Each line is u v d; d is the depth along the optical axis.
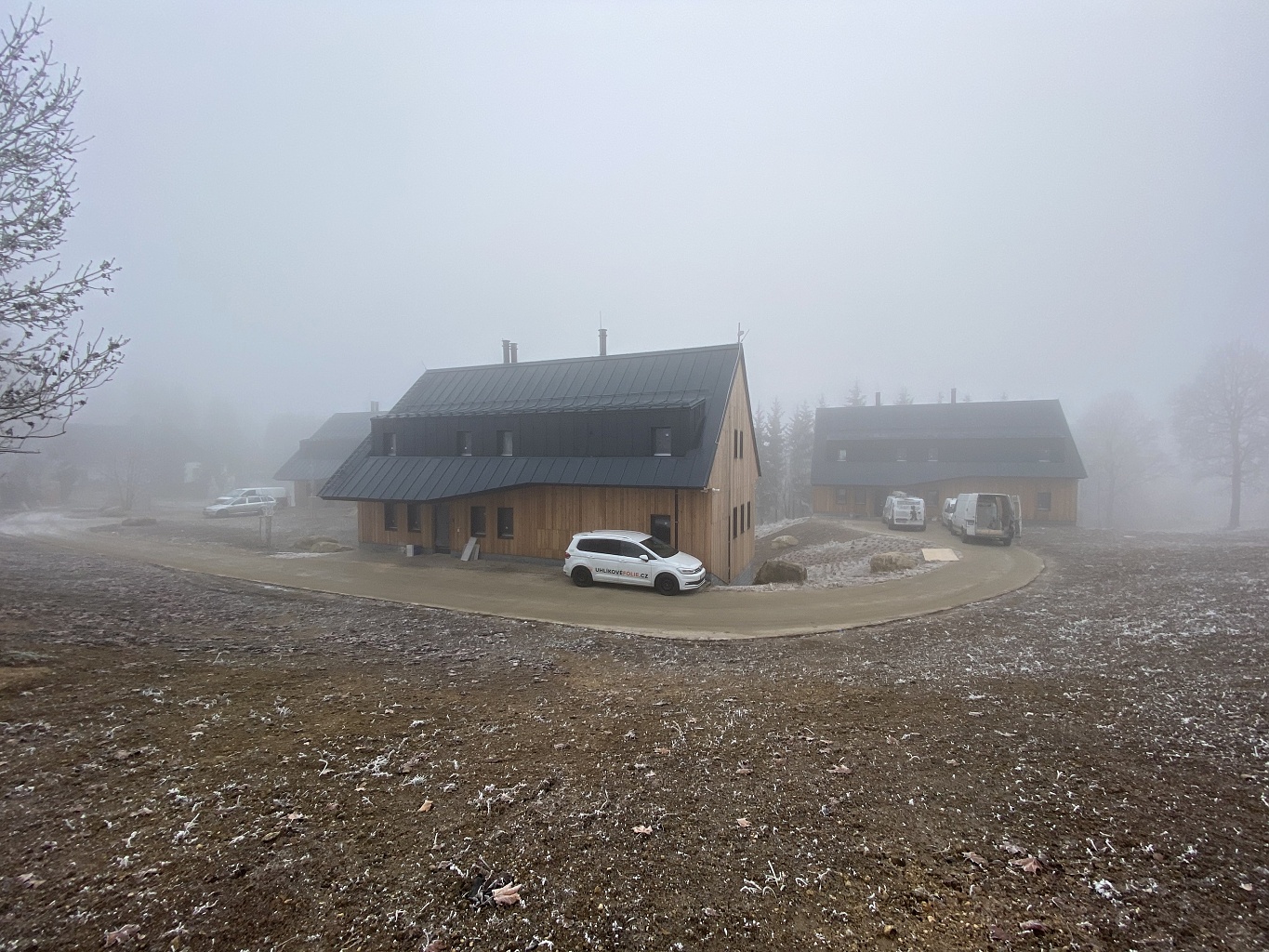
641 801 5.20
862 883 4.13
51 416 7.25
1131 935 3.64
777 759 6.11
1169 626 11.20
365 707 7.32
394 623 13.31
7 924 3.51
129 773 5.34
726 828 4.79
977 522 28.70
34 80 7.38
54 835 4.38
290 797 5.07
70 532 34.06
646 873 4.20
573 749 6.30
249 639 10.84
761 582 21.50
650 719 7.30
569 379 27.34
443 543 26.81
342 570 22.42
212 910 3.70
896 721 7.16
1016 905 3.92
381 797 5.14
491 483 24.48
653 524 22.20
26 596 13.22
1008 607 14.60
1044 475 41.91
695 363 25.38
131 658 8.68
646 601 17.42
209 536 32.72
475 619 14.33
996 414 47.38
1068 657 9.72
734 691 8.52
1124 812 5.01
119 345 7.57
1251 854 4.40
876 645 11.63
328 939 3.52
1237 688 7.76
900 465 46.47
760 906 3.89
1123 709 7.29
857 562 25.84
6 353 7.22
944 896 4.00
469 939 3.55
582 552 20.12
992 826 4.82
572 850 4.45
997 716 7.23
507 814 4.92
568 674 9.45
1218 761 5.84
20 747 5.64
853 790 5.43
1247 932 3.64
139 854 4.20
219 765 5.57
